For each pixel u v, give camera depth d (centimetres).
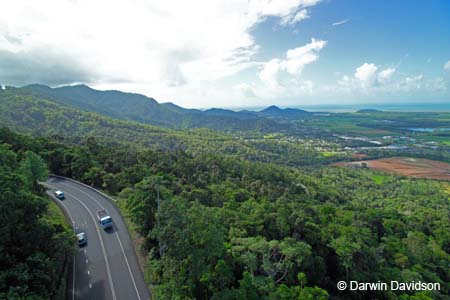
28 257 2036
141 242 3241
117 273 2727
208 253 2364
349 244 3450
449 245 5516
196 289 2252
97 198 4550
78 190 4891
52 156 5781
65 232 2786
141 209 3131
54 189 4906
